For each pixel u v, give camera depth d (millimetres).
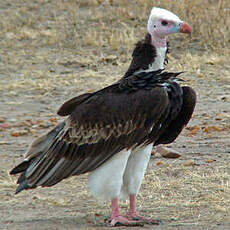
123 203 11422
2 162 14328
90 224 10094
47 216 10617
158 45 10445
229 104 19094
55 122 17922
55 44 27000
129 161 10195
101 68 23781
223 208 10750
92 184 10016
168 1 29094
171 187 12102
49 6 31969
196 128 16625
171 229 9727
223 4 27703
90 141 9953
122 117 9859
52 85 21609
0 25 29375
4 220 10375
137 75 10047
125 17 29547
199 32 26609
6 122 18047
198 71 22375
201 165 13539
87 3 31938
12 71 23734
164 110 9828
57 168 9977
